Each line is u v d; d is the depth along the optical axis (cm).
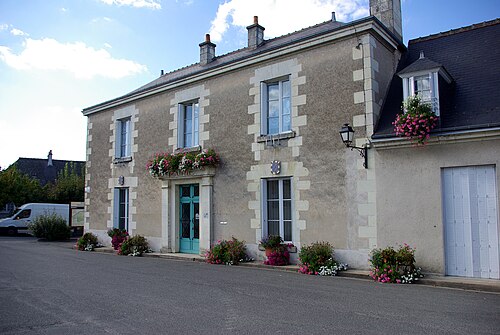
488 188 743
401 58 1000
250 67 1075
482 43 896
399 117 787
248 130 1062
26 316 522
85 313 534
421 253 782
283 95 1029
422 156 794
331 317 506
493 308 548
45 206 2558
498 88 783
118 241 1357
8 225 2436
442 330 451
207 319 502
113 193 1448
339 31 908
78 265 1003
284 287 702
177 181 1225
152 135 1329
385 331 449
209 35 1365
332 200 895
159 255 1202
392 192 820
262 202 1019
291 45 982
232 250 1013
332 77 922
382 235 824
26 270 913
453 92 826
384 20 1007
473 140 743
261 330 455
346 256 866
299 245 938
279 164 985
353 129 877
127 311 543
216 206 1111
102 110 1531
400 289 682
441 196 773
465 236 758
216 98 1148
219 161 1114
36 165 3788
